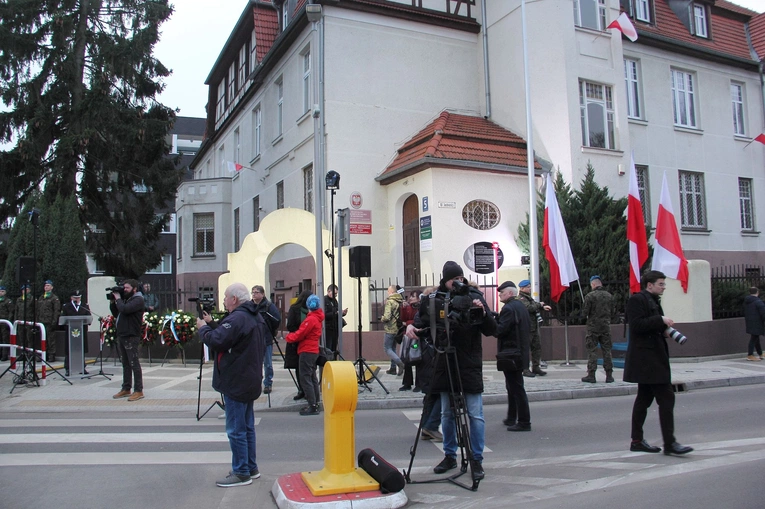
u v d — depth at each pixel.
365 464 5.28
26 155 19.58
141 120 21.05
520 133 18.77
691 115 22.09
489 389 10.84
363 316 14.62
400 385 11.37
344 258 14.80
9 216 20.83
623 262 15.26
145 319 14.62
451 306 5.79
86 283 17.78
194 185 27.72
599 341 11.45
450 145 16.75
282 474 6.05
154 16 21.52
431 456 6.79
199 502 5.19
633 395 10.84
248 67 25.41
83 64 21.17
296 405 9.73
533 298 13.32
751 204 23.28
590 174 16.30
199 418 8.82
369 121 18.16
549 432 7.85
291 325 9.86
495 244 13.23
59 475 5.97
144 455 6.73
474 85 20.27
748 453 6.40
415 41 19.25
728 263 22.14
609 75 18.47
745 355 15.20
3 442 7.36
